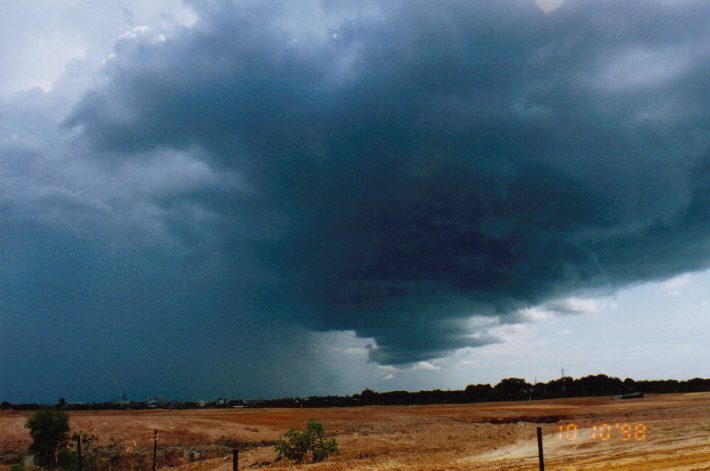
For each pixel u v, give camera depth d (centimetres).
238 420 6488
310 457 3438
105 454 4084
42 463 3809
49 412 4050
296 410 9319
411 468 2777
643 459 2605
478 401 13650
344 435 5128
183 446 4619
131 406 10381
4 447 4269
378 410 9494
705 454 2636
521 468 2558
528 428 5009
